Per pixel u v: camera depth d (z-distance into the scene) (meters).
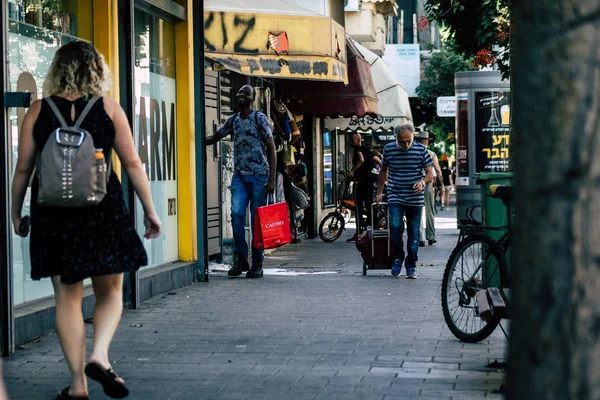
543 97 2.65
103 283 6.00
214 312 9.92
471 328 8.12
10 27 8.39
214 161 14.55
